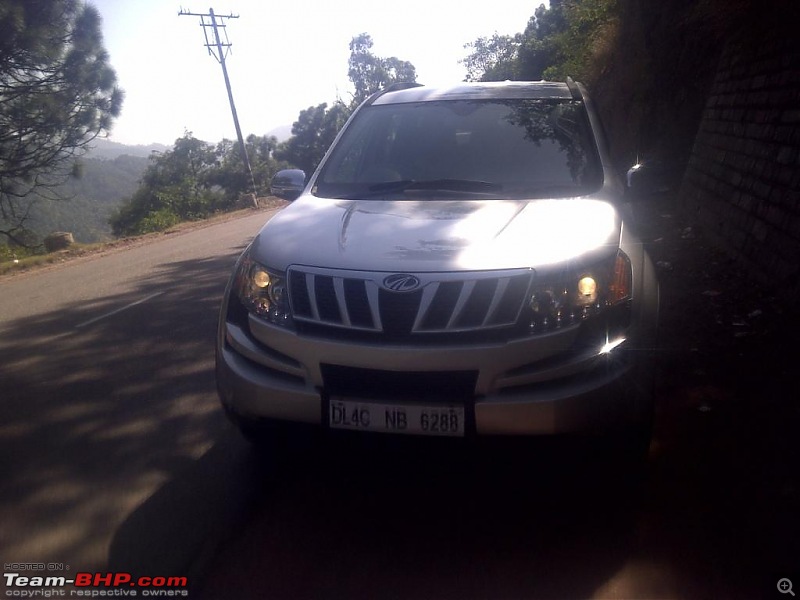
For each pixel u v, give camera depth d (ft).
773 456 12.50
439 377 10.21
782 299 18.69
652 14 37.27
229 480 12.59
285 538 10.81
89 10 65.51
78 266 42.65
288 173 15.90
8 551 10.68
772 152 21.29
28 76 65.67
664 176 14.39
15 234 78.13
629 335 10.69
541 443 10.33
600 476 11.85
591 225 11.57
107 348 21.22
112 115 69.51
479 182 13.96
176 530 11.09
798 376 15.14
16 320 26.63
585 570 9.86
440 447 10.55
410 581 9.75
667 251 26.17
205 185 208.13
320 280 10.82
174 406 16.16
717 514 11.00
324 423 10.69
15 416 16.08
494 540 10.60
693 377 15.60
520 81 17.85
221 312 12.26
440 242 11.06
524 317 10.20
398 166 14.83
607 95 47.09
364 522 11.17
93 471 13.14
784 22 21.52
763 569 9.75
